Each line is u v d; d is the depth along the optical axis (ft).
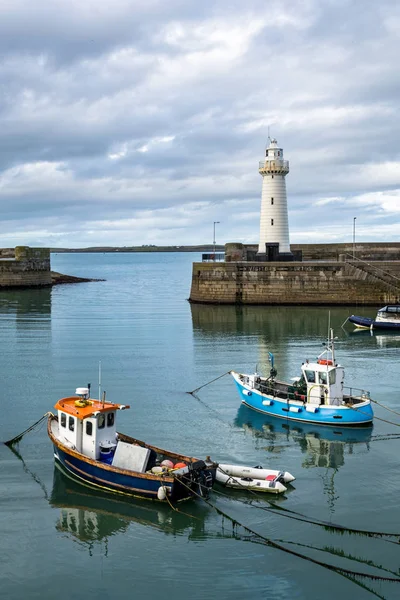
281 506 55.88
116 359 121.80
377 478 62.39
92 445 61.00
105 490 59.06
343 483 61.05
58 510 55.67
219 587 44.29
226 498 57.57
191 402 90.17
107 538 51.16
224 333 157.48
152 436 74.54
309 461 67.15
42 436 74.74
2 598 43.19
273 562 47.29
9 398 91.81
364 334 156.66
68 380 103.35
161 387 99.04
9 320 182.80
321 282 213.46
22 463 66.13
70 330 162.50
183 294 289.33
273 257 234.58
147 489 55.88
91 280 400.67
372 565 46.52
